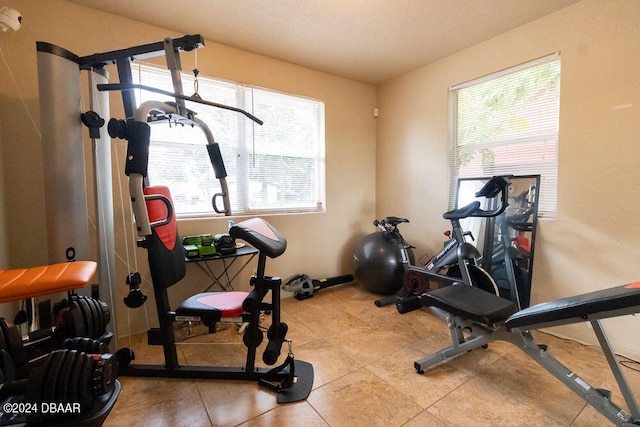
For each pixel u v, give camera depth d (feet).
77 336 4.71
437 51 9.80
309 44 9.31
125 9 7.47
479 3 7.27
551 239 7.82
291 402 5.30
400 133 11.96
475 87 9.62
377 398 5.42
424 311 9.56
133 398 5.43
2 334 4.07
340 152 12.05
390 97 12.29
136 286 6.01
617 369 4.36
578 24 7.20
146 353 7.11
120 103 7.92
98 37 7.50
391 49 9.65
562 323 4.59
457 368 6.37
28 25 6.77
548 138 8.01
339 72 11.48
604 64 6.84
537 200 8.02
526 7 7.41
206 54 9.03
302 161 11.29
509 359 6.70
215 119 9.33
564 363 6.51
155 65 8.33
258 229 5.65
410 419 4.91
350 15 7.77
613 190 6.82
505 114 8.91
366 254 10.76
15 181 6.74
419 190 11.34
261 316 9.16
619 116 6.69
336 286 12.06
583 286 7.32
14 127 6.70
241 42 9.17
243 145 9.87
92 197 7.47
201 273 9.17
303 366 6.33
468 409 5.14
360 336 7.84
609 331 7.03
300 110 11.12
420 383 5.85
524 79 8.43
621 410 4.42
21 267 6.83
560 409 5.12
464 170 10.06
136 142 4.60
